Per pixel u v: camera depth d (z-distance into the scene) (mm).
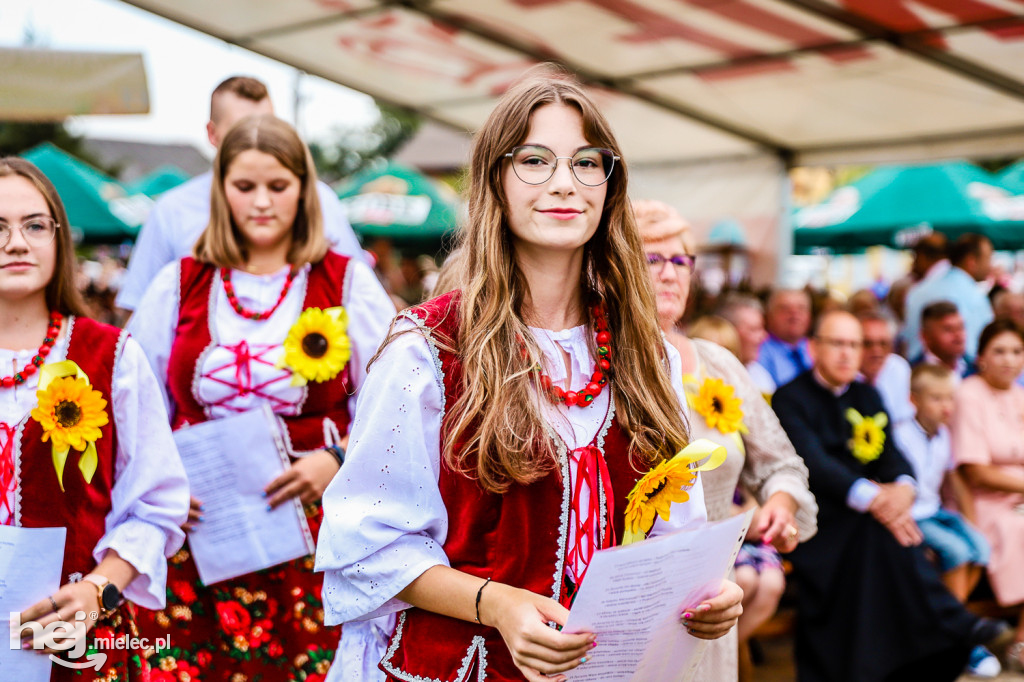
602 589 1412
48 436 2053
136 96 4992
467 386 1612
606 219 1782
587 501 1639
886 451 3979
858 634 3754
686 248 2832
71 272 2215
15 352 2129
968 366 6461
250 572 2840
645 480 1635
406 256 14375
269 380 2885
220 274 2979
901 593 3775
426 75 7984
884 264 23328
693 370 2783
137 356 2232
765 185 8758
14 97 4801
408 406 1603
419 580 1565
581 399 1678
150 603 2170
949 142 7742
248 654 2838
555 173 1650
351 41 7297
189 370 2883
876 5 5469
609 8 6137
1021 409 4984
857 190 13266
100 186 12750
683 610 1596
